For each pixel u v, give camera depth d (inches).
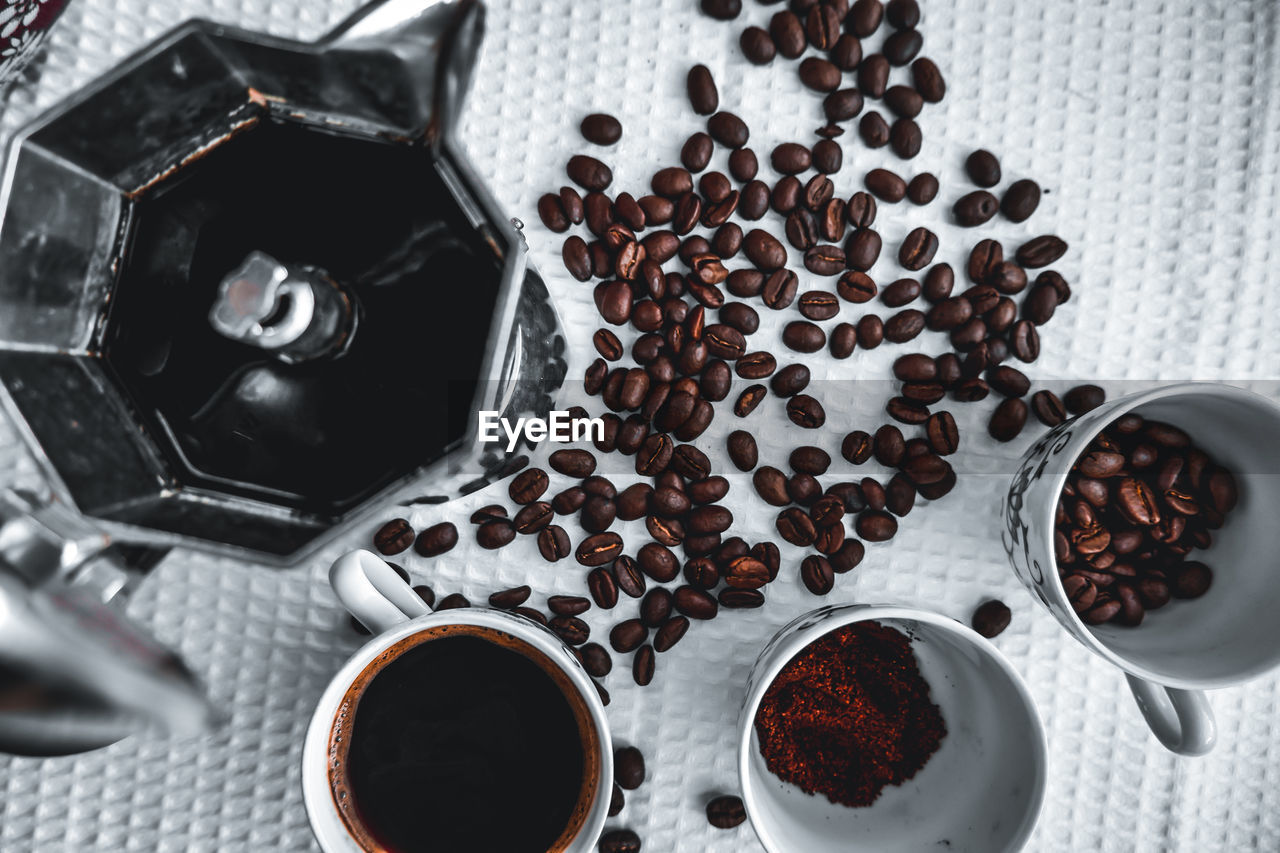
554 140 16.1
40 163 12.2
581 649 15.7
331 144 12.9
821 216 16.0
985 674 14.7
